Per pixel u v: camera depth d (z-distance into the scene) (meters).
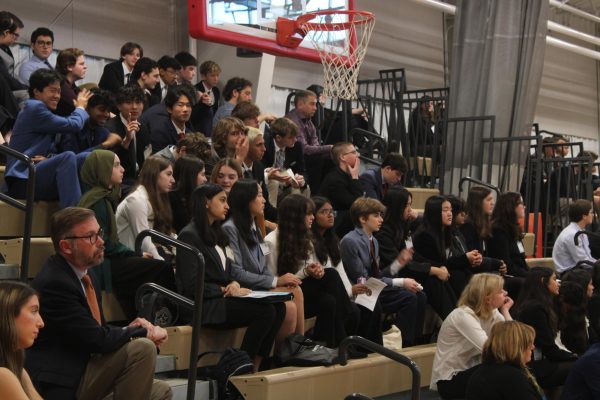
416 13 15.38
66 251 4.93
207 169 7.59
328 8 11.15
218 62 11.74
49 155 7.25
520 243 8.98
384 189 9.23
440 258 7.94
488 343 6.09
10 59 8.88
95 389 4.92
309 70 13.73
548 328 7.29
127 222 6.57
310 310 6.88
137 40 11.50
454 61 12.32
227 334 6.42
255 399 5.89
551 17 17.77
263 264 6.70
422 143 12.59
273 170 8.56
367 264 7.46
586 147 19.42
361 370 6.70
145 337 5.11
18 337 4.19
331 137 11.84
